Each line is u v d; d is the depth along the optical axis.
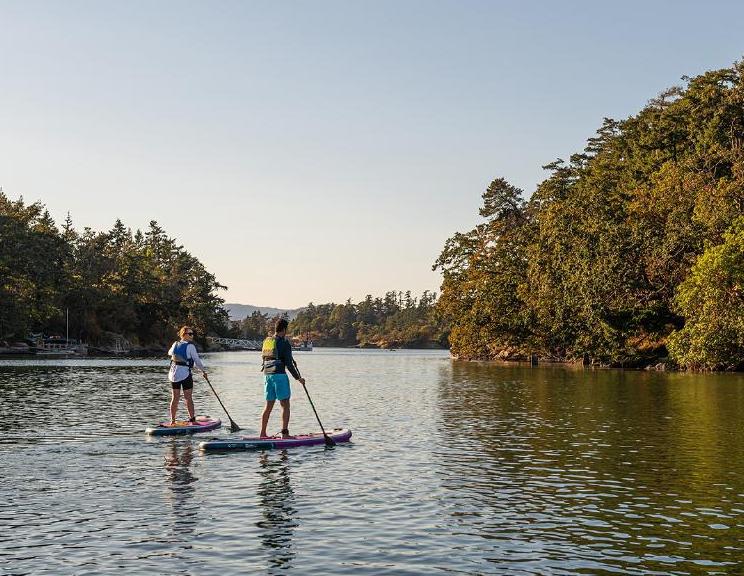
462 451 15.62
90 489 11.67
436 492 11.62
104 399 28.09
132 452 15.23
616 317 65.69
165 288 136.62
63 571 7.89
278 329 16.81
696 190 67.38
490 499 11.16
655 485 12.20
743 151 75.56
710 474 13.16
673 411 24.33
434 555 8.48
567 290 70.25
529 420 21.64
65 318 112.00
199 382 43.50
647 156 90.06
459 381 43.78
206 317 163.50
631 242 65.62
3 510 10.34
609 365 67.38
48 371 52.41
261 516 10.11
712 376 48.91
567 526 9.70
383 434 18.36
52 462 14.02
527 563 8.20
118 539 9.01
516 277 86.38
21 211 109.38
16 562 8.16
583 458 14.80
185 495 11.30
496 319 87.69
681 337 56.06
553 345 81.62
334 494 11.44
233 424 18.45
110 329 121.69
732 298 53.69
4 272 90.88
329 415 23.09
